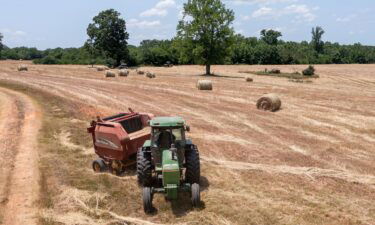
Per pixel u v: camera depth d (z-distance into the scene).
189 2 59.59
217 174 12.38
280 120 20.73
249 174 12.38
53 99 28.56
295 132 18.08
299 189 11.08
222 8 58.72
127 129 13.28
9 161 14.20
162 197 10.39
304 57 106.62
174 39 61.56
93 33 94.75
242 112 23.17
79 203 10.38
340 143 16.08
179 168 9.59
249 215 9.37
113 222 9.26
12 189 11.59
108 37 93.88
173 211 9.67
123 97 29.41
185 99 28.59
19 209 10.24
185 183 10.40
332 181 11.70
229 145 15.92
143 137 12.34
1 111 24.78
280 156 14.34
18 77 45.47
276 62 99.88
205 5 58.56
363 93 32.38
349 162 13.56
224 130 18.58
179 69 74.56
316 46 127.56
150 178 10.38
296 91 33.53
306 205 9.96
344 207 9.84
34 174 12.77
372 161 13.69
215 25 58.34
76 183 11.79
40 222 9.43
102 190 11.16
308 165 13.28
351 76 56.25
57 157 14.59
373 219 9.20
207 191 10.88
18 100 28.73
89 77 47.94
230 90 34.41
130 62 97.44
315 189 11.07
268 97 23.62
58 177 12.43
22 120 21.64
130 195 10.77
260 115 22.19
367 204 10.02
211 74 59.31
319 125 19.44
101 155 12.88
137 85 38.03
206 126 19.45
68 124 20.25
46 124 20.33
